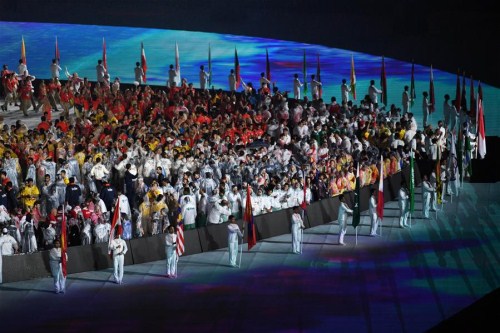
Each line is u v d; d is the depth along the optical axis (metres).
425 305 41.41
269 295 42.97
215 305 41.78
